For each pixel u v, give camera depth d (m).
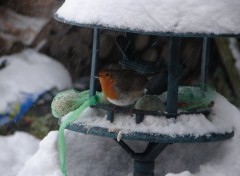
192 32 6.05
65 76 11.58
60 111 7.23
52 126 10.76
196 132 6.62
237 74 11.11
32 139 10.32
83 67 11.98
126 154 8.10
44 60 11.72
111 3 6.29
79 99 7.27
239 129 7.42
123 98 6.68
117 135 6.58
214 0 6.30
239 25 6.30
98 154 8.03
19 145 10.08
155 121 6.66
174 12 6.13
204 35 6.05
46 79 11.35
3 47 11.79
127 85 6.66
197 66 11.18
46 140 7.73
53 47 11.91
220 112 7.37
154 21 6.08
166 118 6.68
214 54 11.66
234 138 7.38
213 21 6.16
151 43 11.34
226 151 7.30
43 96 11.15
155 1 6.19
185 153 7.92
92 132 6.68
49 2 11.84
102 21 6.23
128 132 6.57
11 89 11.12
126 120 6.74
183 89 7.27
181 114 6.78
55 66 11.66
